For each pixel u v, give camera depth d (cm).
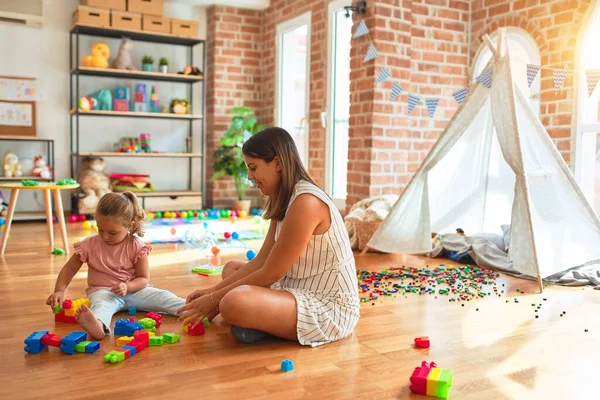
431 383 167
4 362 189
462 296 283
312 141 579
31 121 586
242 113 625
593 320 247
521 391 173
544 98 420
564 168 328
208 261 368
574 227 326
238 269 239
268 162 205
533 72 322
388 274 334
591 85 320
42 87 589
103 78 616
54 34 592
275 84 645
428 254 398
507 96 320
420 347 210
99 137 621
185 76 614
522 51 447
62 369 183
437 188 382
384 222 375
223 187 658
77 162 577
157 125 648
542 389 174
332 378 180
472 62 489
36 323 233
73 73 588
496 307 267
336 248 210
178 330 226
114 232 243
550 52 415
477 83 347
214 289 228
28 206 582
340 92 538
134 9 584
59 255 379
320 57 560
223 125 659
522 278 331
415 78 471
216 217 591
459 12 485
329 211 205
